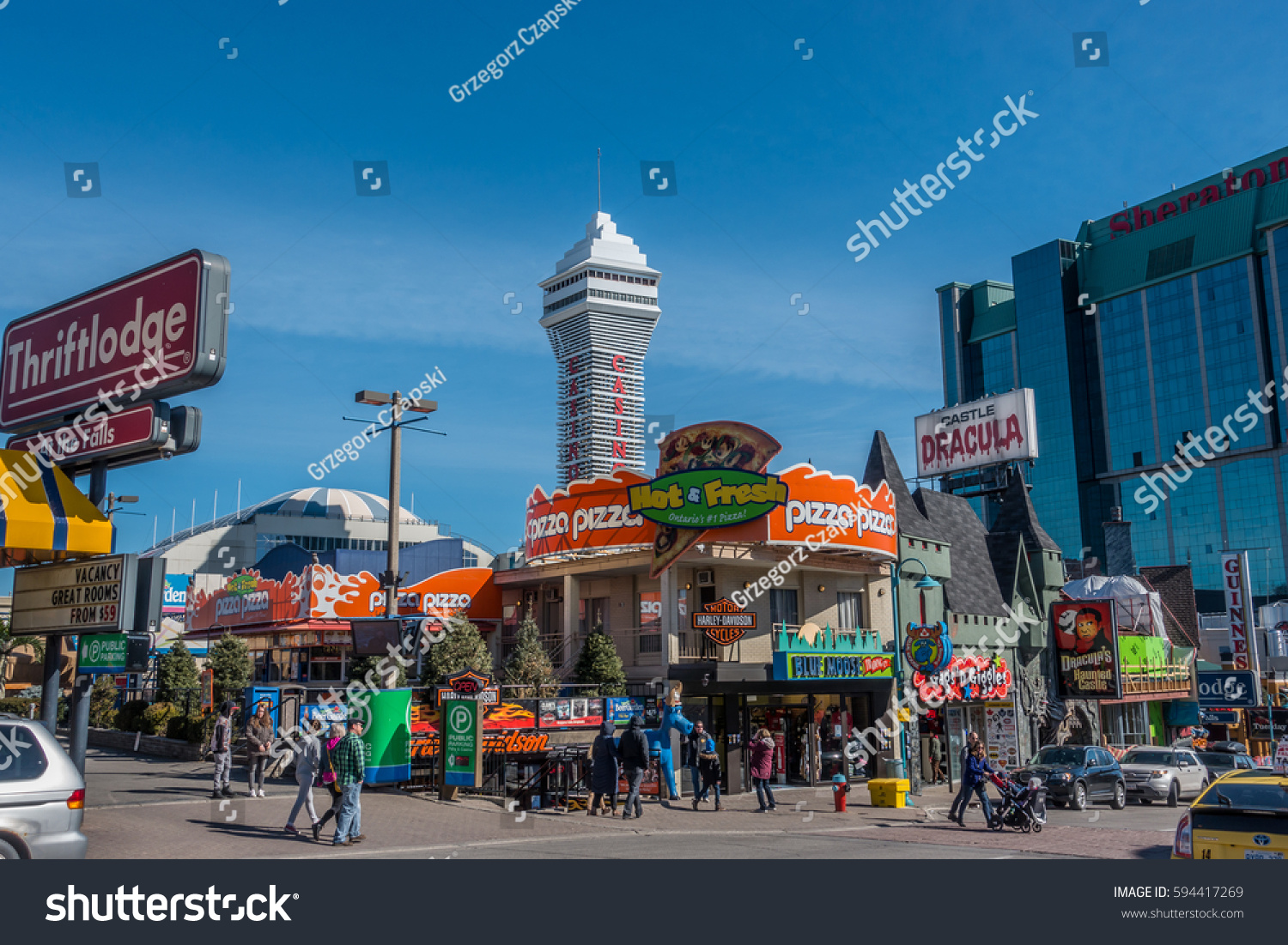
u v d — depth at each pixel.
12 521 13.82
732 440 26.86
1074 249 178.25
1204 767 29.14
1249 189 157.62
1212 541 154.38
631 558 28.56
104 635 15.23
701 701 26.48
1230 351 155.62
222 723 18.81
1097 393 171.12
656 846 14.79
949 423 47.88
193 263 14.42
